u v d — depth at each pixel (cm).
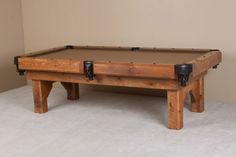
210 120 401
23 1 576
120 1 511
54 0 554
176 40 489
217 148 326
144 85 378
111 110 445
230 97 474
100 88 542
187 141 343
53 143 346
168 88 367
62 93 530
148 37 504
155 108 450
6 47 565
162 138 352
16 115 434
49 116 427
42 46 578
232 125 384
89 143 345
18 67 428
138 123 396
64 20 553
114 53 457
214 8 461
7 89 571
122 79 387
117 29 520
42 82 434
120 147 333
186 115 420
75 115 429
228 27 459
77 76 409
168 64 353
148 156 313
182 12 479
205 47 475
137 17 505
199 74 393
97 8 527
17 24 579
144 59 403
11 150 333
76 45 548
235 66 464
